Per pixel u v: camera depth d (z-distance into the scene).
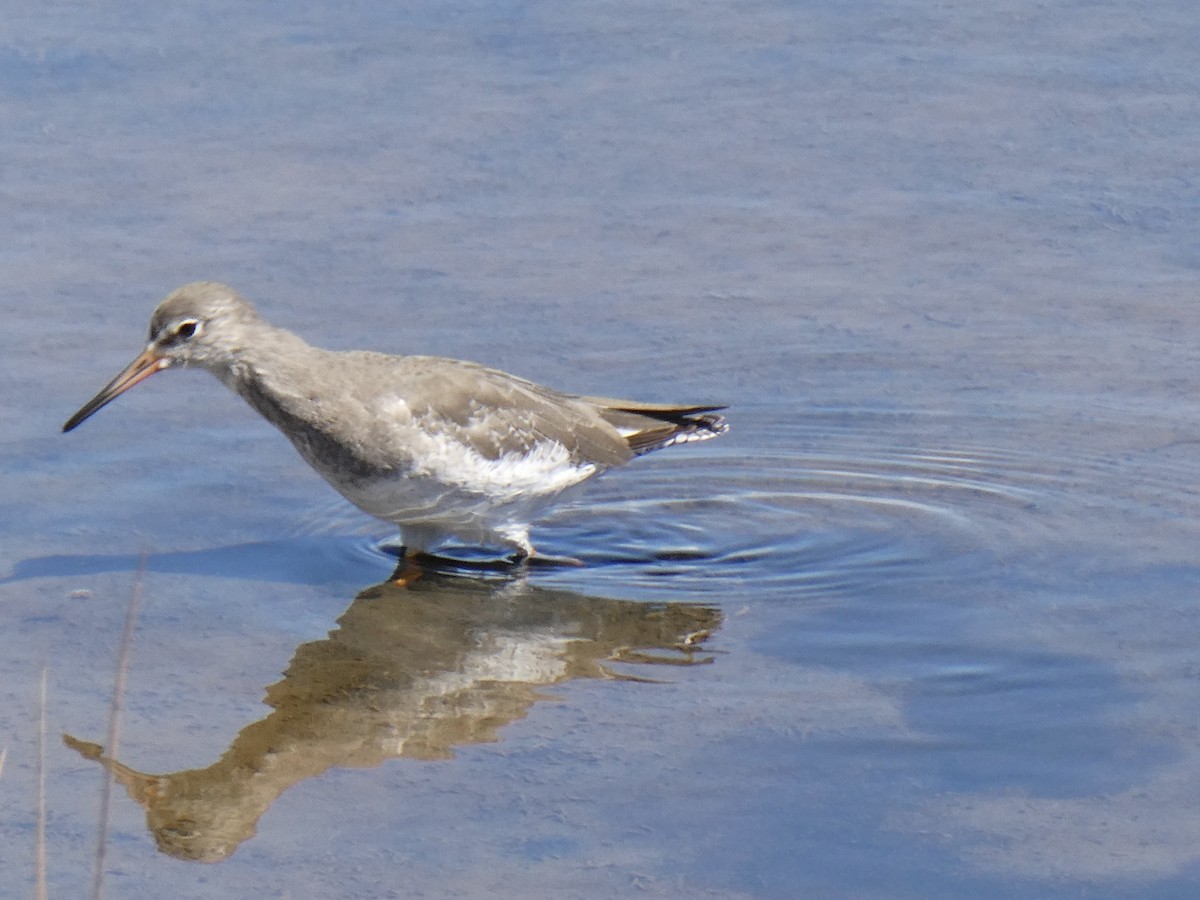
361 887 9.09
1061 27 22.61
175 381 16.20
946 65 21.72
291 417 13.18
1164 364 16.11
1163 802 9.75
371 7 23.38
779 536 13.93
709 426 14.49
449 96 21.11
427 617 12.59
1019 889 8.95
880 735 10.59
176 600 12.61
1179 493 14.11
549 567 13.55
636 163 19.78
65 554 13.24
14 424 15.09
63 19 22.81
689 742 10.57
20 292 17.11
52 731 10.75
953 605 12.52
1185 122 20.22
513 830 9.60
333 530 14.01
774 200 19.11
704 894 8.96
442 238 18.33
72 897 9.07
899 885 9.02
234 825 9.71
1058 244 18.17
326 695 11.30
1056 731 10.59
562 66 21.83
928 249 18.20
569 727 10.82
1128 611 12.25
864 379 16.17
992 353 16.47
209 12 23.16
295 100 20.94
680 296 17.44
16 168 19.34
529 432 13.48
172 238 18.16
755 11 23.31
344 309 16.95
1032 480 14.52
